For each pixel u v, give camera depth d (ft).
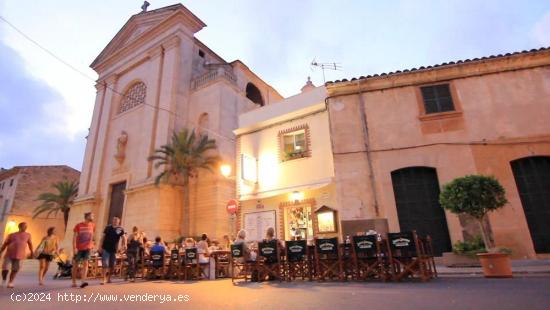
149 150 81.87
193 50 96.58
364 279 23.79
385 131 37.73
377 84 39.68
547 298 13.12
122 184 88.17
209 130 80.64
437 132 36.35
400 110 38.09
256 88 108.68
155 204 71.46
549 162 33.32
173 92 84.79
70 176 125.59
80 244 26.61
